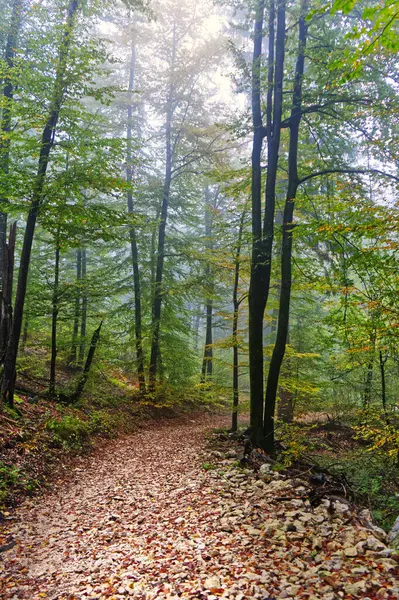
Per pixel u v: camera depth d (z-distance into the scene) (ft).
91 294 44.34
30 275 56.34
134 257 61.36
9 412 31.81
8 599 13.99
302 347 52.90
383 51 28.17
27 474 25.57
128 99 59.26
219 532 17.95
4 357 33.09
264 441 32.76
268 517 18.98
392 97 30.25
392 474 27.81
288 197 34.22
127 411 54.13
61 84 32.04
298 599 12.57
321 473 24.88
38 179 31.07
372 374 41.39
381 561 14.25
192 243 66.44
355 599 12.38
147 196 61.52
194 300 71.72
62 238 34.91
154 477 28.81
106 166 33.12
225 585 13.57
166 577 14.61
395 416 30.60
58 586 14.88
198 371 73.61
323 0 30.89
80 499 24.66
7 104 33.19
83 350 59.77
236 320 45.24
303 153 41.81
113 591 14.08
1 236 43.04
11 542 18.33
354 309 30.14
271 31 35.35
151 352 60.70
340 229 25.76
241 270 43.93
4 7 44.93
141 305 66.13
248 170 40.09
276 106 33.83
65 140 34.12
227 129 35.88
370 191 30.94
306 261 38.86
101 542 18.53
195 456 34.32
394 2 11.85
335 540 16.26
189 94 61.00
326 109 35.17
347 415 42.06
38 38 33.63
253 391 33.58
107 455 36.06
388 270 25.79
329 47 31.99
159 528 19.33
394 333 24.97
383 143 29.45
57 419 36.50
